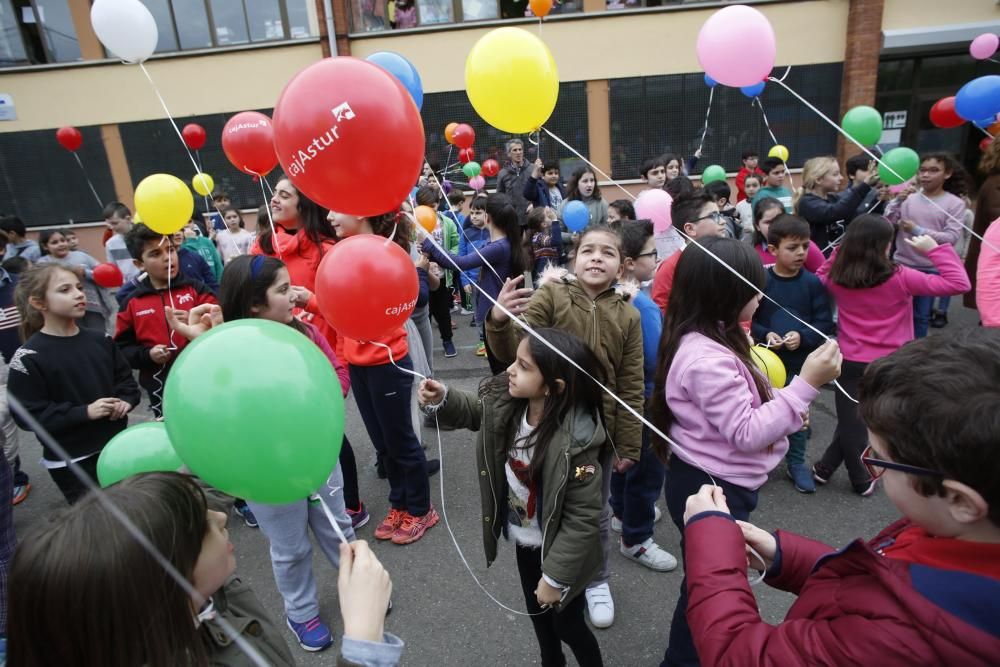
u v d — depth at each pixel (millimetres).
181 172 10523
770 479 3127
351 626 907
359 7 9984
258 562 2721
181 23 10016
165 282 3061
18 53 10078
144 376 3059
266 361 999
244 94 10180
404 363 2594
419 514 2773
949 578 686
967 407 659
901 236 4383
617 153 10336
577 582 1558
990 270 2262
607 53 9914
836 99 9891
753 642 840
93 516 799
